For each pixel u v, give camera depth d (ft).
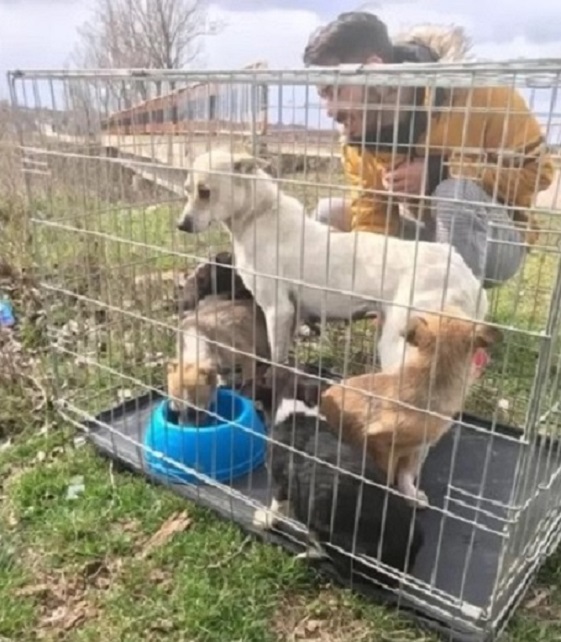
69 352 4.47
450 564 3.07
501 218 3.64
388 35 4.74
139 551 3.30
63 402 4.38
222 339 4.27
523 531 2.77
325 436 3.26
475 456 3.85
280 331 4.28
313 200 4.73
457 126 4.25
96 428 4.19
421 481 3.65
